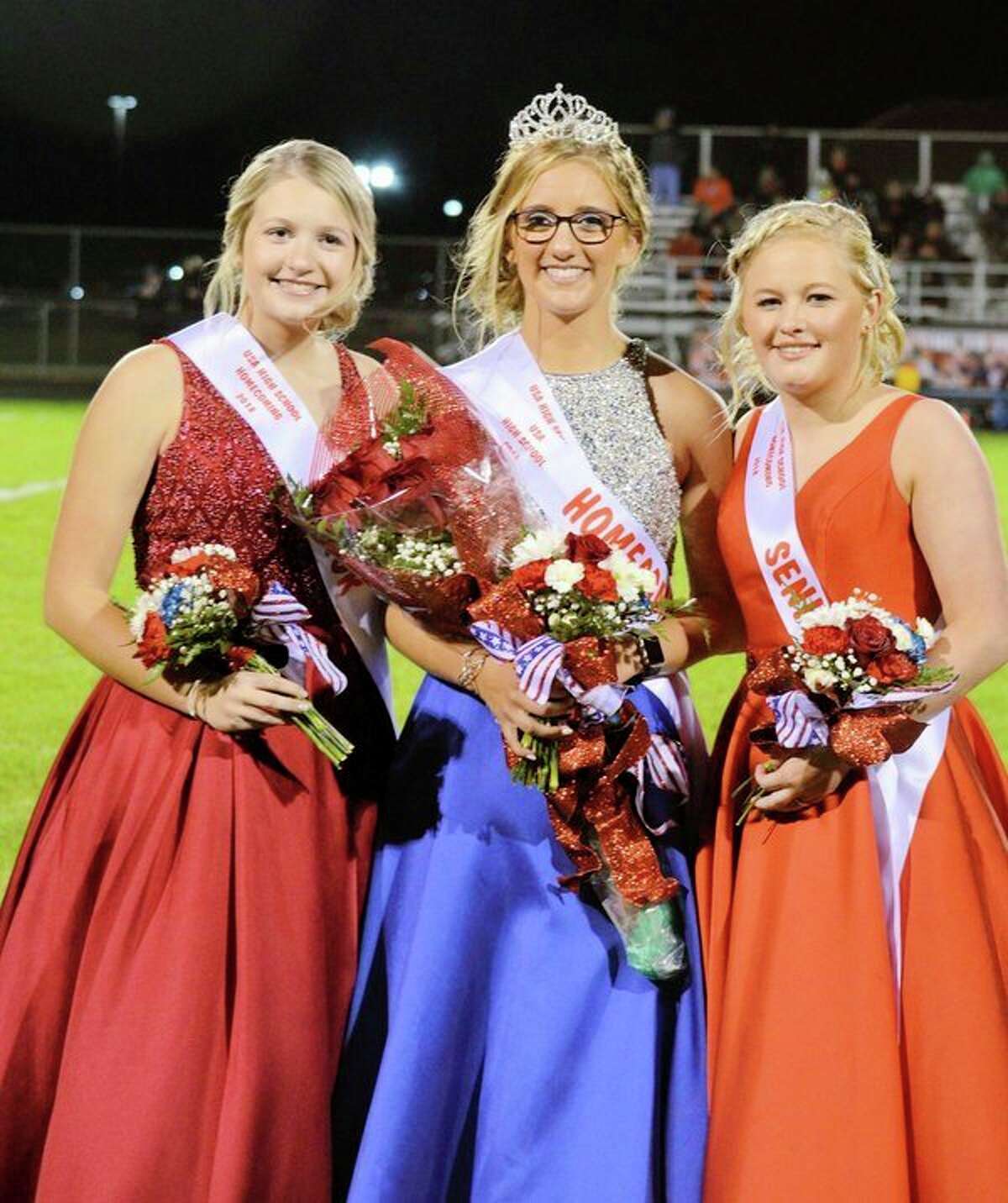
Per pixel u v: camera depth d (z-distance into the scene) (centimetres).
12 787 520
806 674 260
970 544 271
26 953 281
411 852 288
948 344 1998
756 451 288
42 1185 266
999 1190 259
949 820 274
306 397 295
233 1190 260
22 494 1224
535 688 262
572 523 291
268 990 269
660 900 276
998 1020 265
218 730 279
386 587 278
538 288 290
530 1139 271
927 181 2084
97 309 2197
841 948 265
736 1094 265
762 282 277
